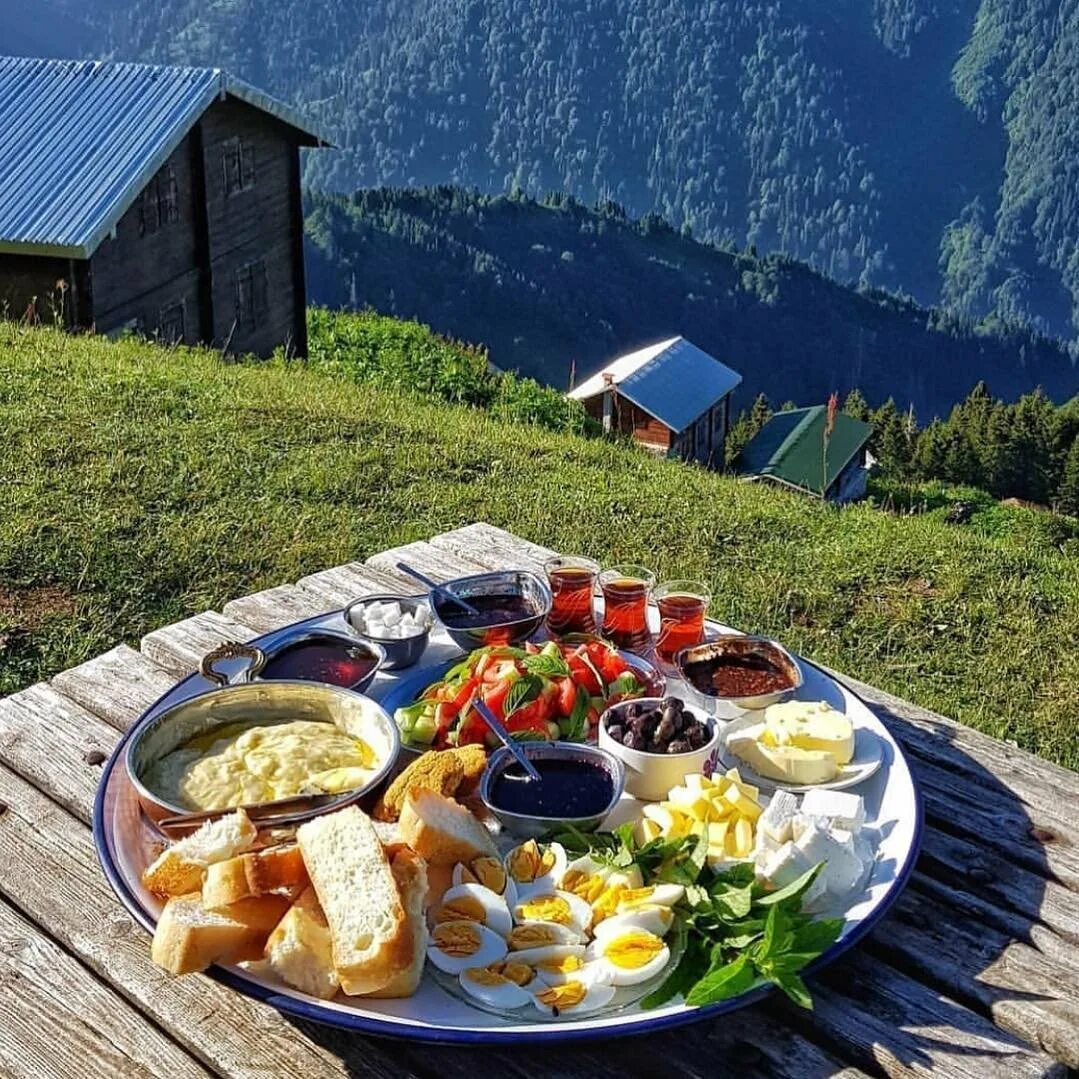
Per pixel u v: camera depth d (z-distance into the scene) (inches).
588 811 96.3
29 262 572.7
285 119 739.4
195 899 82.5
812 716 107.5
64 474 267.4
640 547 260.5
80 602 210.2
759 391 4940.9
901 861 93.0
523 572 133.0
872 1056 79.0
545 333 4301.2
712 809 92.6
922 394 5378.9
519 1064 79.1
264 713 106.8
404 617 125.8
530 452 345.4
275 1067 79.5
